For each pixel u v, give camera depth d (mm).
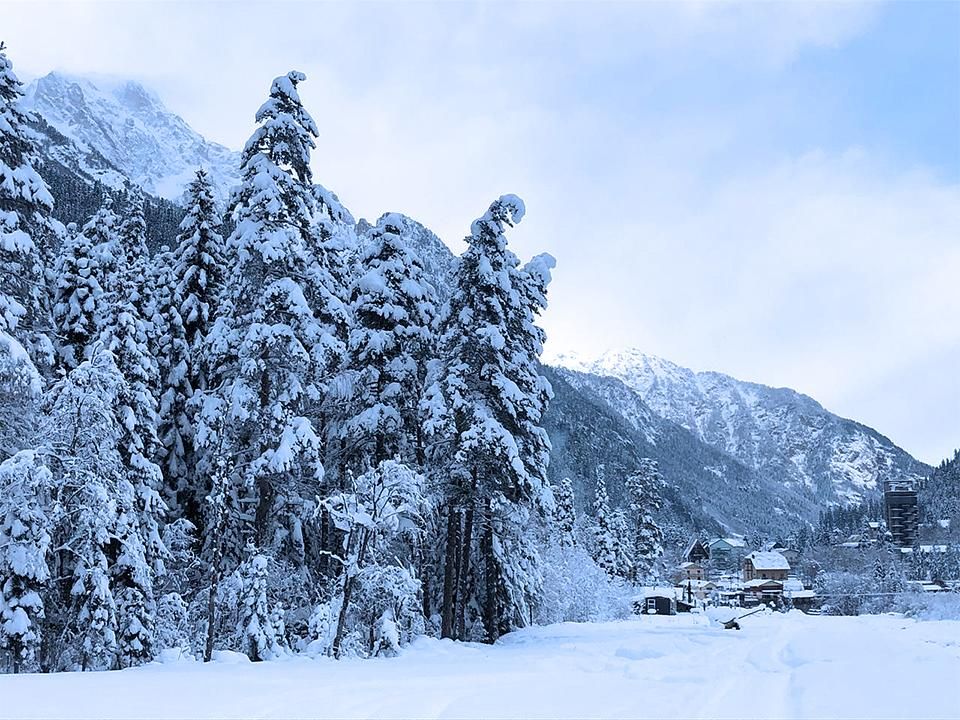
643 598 88500
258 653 18734
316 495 23562
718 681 13125
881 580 99875
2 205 20891
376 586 20906
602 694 11312
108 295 25141
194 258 28031
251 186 23438
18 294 21141
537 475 30188
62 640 17688
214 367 24703
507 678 13734
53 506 17000
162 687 11734
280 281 22266
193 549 25750
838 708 9156
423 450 28844
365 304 27703
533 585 34094
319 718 9086
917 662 13945
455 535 27156
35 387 18266
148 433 21812
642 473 100688
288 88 24250
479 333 26547
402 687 12156
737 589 130625
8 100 21484
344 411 27703
